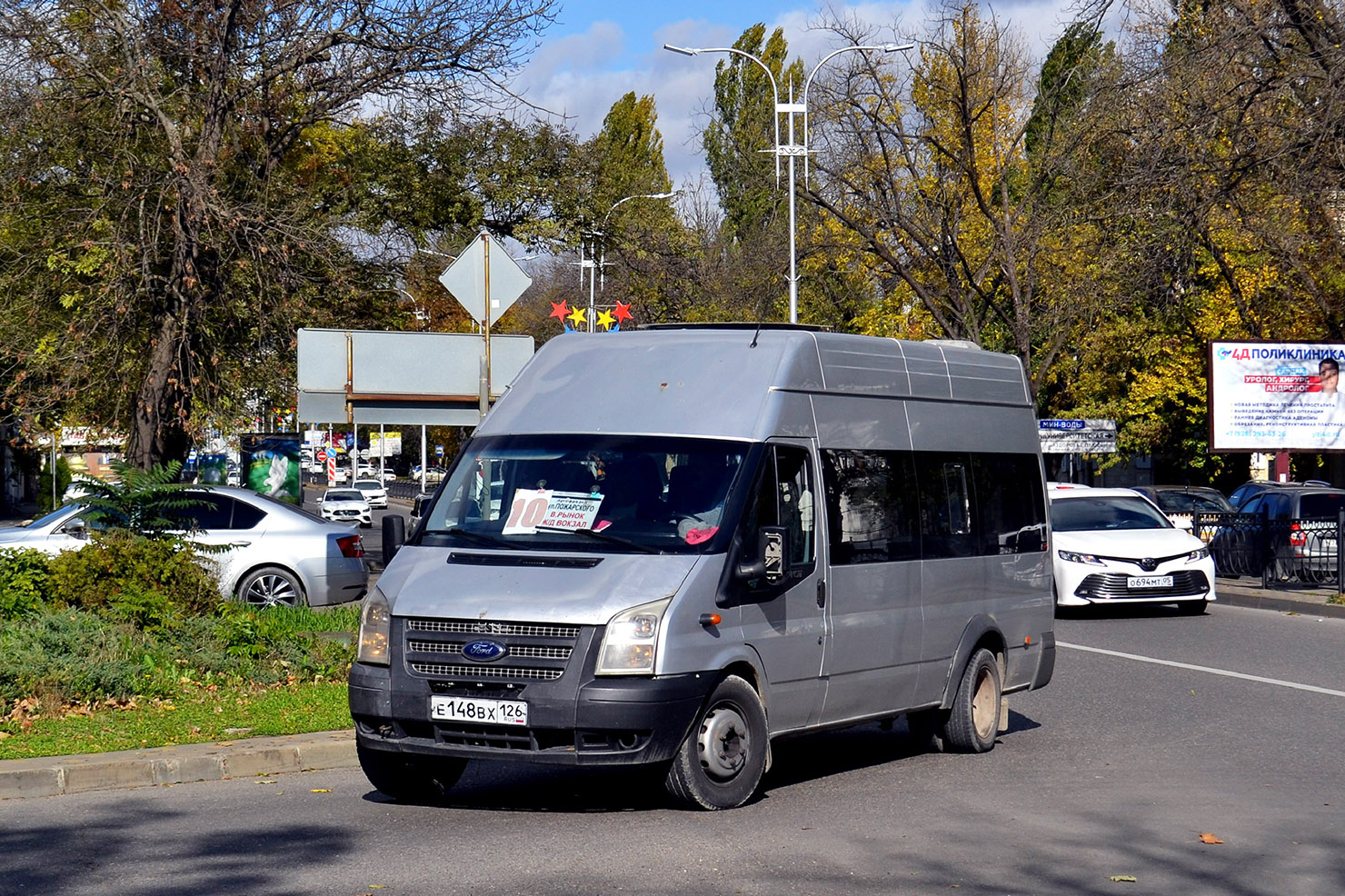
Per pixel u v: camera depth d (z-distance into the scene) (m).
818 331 9.24
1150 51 27.66
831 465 9.01
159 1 21.22
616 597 7.64
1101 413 43.47
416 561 8.20
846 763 9.93
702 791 7.95
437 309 42.19
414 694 7.74
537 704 7.51
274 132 22.84
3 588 12.41
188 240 20.77
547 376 9.23
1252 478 36.62
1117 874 6.71
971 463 10.53
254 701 11.07
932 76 35.38
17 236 23.03
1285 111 23.89
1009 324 35.38
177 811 8.10
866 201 36.16
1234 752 10.19
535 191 31.62
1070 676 14.19
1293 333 36.22
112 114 21.34
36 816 7.93
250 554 17.12
